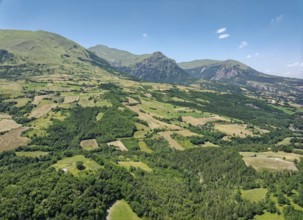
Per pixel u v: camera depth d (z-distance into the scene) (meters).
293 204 164.88
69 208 141.12
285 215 157.00
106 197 158.00
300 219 150.50
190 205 173.25
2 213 132.75
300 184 178.75
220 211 165.62
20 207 137.12
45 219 137.75
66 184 154.50
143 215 155.75
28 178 166.25
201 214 165.88
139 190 171.38
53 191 149.38
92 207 146.88
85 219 140.62
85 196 150.88
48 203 141.38
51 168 180.75
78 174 171.62
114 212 154.00
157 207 163.25
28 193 147.88
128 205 161.50
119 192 166.62
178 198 177.38
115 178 175.25
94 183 162.88
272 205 165.50
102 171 176.62
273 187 183.25
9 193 147.25
